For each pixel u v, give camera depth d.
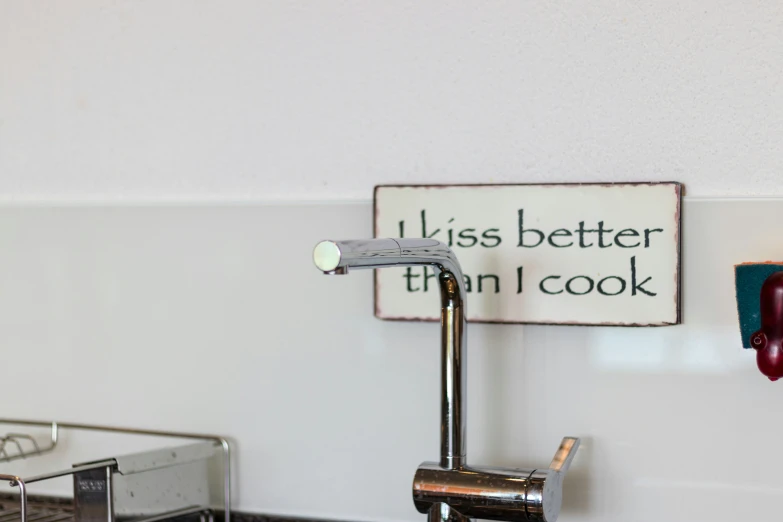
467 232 1.00
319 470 1.07
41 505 1.14
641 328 0.96
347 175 1.06
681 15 0.95
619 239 0.95
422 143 1.03
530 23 0.99
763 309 0.86
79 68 1.14
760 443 0.93
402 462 1.04
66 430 1.16
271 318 1.08
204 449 1.06
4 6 1.16
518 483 0.87
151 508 0.99
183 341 1.11
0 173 1.18
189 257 1.11
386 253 0.80
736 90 0.94
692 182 0.95
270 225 1.08
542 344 0.99
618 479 0.97
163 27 1.11
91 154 1.14
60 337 1.16
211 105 1.10
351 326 1.05
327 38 1.05
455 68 1.01
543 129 0.99
